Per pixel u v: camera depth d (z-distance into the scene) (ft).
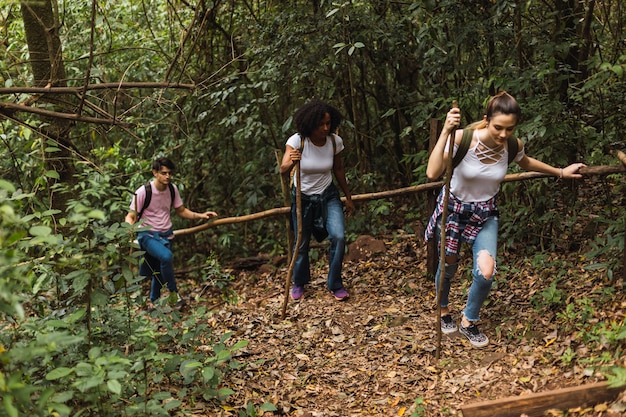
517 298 14.83
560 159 15.90
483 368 12.37
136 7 23.85
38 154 17.06
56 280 11.37
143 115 23.32
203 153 23.70
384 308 16.03
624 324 11.65
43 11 14.51
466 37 17.22
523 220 17.19
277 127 23.75
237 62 22.49
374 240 19.85
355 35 19.40
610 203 16.16
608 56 18.71
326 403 12.10
